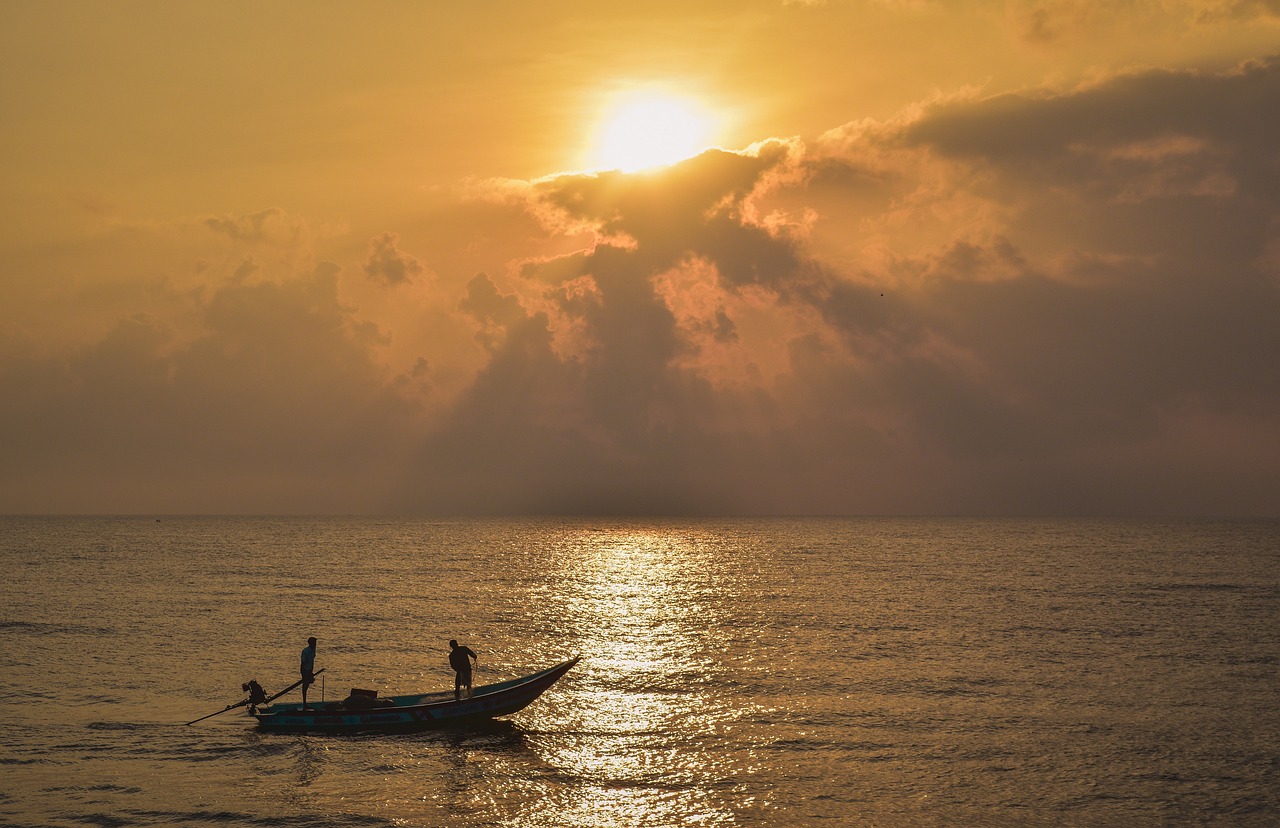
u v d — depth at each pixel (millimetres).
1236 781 25266
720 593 78000
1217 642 49031
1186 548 156000
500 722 31656
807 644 48906
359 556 128875
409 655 44750
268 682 37688
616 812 23172
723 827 22172
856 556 135750
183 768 26359
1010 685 37656
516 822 22531
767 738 29609
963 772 26078
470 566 111750
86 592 73250
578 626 56469
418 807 23484
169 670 39750
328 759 27422
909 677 39344
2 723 30516
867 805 23500
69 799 23594
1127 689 36781
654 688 37438
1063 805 23500
